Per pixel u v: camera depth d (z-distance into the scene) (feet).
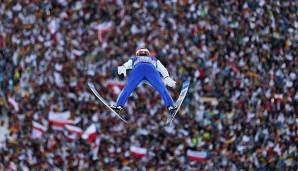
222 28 197.57
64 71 190.08
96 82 191.83
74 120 181.68
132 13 198.39
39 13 195.62
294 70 197.57
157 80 153.58
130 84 154.51
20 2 196.13
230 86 191.21
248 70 193.57
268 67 195.11
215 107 187.62
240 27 197.67
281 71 195.62
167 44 197.06
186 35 197.16
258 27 198.29
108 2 195.72
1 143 178.70
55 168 176.45
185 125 184.55
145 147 180.55
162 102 186.91
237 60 194.59
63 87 187.42
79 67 192.13
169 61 195.21
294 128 190.08
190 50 195.93
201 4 198.59
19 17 195.21
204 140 182.91
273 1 200.64
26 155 176.86
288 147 186.91
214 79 192.13
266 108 189.78
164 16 197.88
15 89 186.19
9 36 194.70
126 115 184.34
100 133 181.06
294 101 193.98
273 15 199.93
